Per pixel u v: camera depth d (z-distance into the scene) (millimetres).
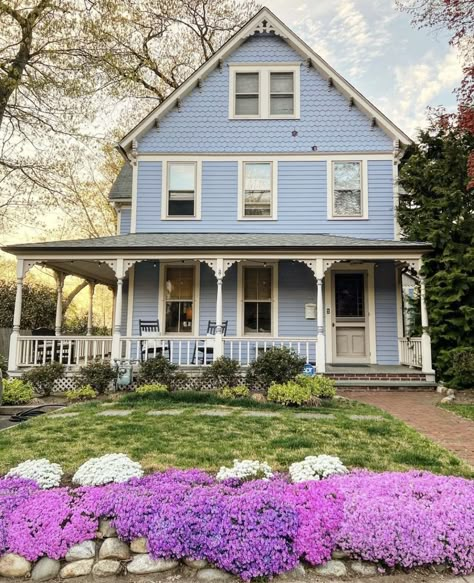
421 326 10414
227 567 2725
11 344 9586
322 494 3172
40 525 2900
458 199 10180
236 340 9922
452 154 10508
